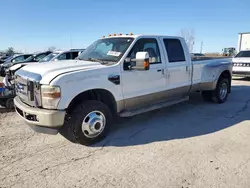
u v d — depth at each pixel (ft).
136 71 13.94
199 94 25.59
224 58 22.44
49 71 11.43
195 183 8.71
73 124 11.70
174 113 18.20
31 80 11.30
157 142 12.53
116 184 8.68
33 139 12.90
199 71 18.85
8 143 12.31
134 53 13.96
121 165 10.07
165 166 9.95
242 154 11.04
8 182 8.80
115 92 12.99
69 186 8.58
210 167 9.85
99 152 11.36
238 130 14.29
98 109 12.32
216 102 21.50
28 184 8.70
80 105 11.89
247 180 8.90
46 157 10.81
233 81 38.22
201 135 13.51
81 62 13.48
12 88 18.01
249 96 25.21
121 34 15.93
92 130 12.14
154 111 18.79
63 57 35.32
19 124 15.35
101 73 12.21
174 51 16.84
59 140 12.78
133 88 13.93
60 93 10.69
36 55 42.86
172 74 16.38
